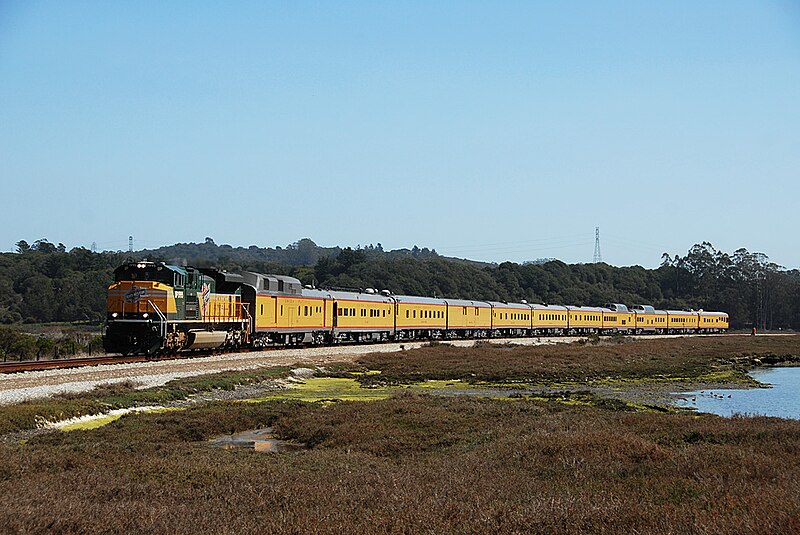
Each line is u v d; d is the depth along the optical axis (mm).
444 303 92562
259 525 13383
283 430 29125
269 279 61312
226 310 53500
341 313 73062
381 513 14031
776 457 20047
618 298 179250
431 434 27250
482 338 100750
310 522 13445
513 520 13289
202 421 28812
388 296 84375
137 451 22344
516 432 25844
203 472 18953
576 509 13859
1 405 27203
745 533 11898
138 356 48500
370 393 43062
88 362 42344
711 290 193750
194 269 48250
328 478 18266
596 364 62438
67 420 27594
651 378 55375
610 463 19562
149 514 14336
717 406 40688
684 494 15656
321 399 39500
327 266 157375
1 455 19922
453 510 14258
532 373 55375
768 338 116438
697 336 124875
